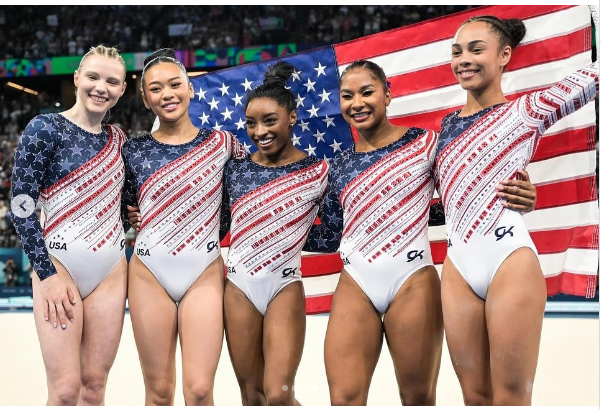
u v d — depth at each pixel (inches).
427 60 172.2
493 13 165.8
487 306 119.7
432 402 129.7
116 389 195.3
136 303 136.8
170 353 137.3
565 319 316.2
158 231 137.6
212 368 134.2
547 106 120.6
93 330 135.3
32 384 198.1
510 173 122.3
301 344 137.0
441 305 129.9
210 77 185.5
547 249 161.2
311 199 139.3
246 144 182.7
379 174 131.0
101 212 135.8
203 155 140.8
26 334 289.0
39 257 129.7
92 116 137.8
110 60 136.6
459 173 124.6
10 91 531.2
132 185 146.4
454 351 123.4
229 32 504.1
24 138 130.7
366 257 130.0
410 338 126.3
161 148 140.8
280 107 138.6
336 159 138.7
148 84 141.4
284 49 472.1
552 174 160.7
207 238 139.1
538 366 211.9
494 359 117.3
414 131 134.9
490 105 127.0
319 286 181.2
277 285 137.3
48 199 134.6
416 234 129.6
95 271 135.0
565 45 159.0
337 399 124.7
